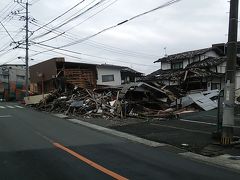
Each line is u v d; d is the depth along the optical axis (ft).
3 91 181.16
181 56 156.66
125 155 40.68
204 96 104.17
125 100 94.79
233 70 48.06
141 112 89.25
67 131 61.16
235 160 39.19
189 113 90.22
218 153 42.86
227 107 47.67
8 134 56.39
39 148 44.32
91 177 30.42
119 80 159.94
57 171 32.45
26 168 33.63
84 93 109.81
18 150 42.93
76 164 35.37
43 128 64.49
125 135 57.82
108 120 79.05
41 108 109.60
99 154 40.91
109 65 156.15
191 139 52.31
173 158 39.73
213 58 145.59
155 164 36.17
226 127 47.47
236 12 48.08
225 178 31.27
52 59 139.13
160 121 76.02
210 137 53.83
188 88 129.39
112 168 33.81
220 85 130.93
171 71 154.81
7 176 30.68
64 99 107.04
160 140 51.93
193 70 129.08
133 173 32.04
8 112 97.30
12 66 187.73
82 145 47.01
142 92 101.24
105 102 94.53
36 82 150.51
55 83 137.39
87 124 72.28
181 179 30.37
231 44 48.19
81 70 143.02
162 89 105.60
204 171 33.73
